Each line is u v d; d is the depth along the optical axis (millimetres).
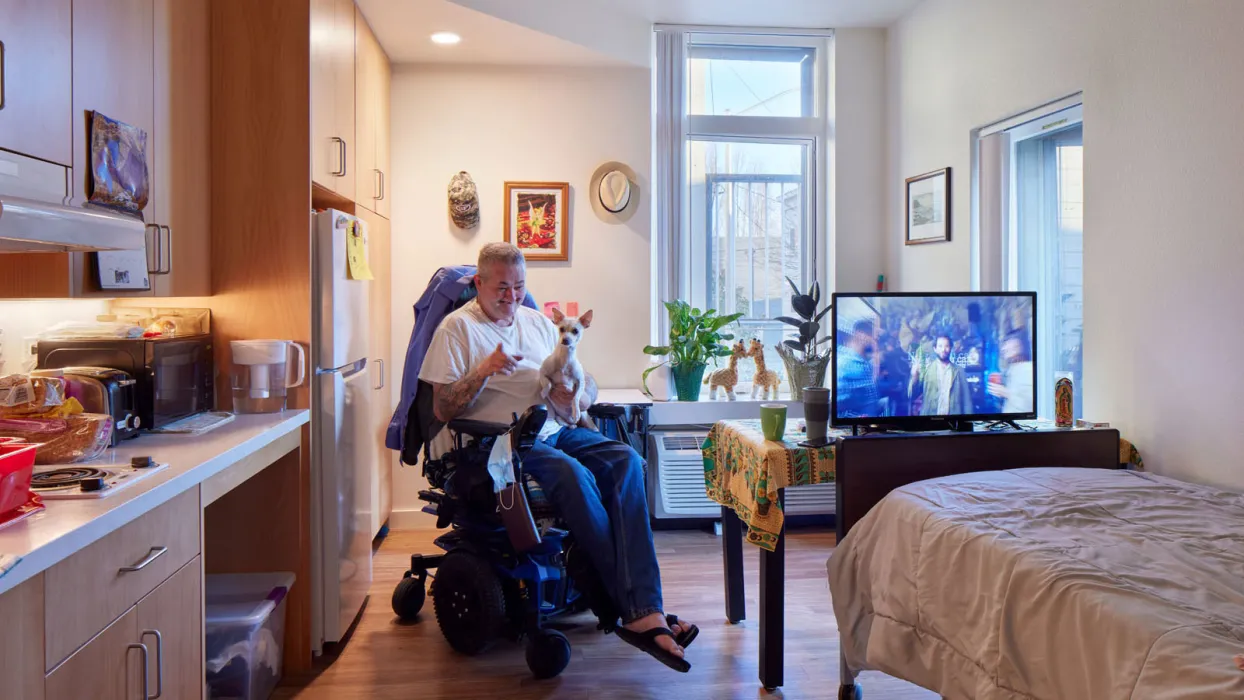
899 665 1875
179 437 1993
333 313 2520
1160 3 2539
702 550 3637
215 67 2430
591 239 4066
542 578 2410
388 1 3133
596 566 2350
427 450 2666
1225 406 2328
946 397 2467
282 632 2396
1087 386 2912
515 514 2291
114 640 1352
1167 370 2541
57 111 1593
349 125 3016
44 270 1737
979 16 3492
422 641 2678
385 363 3791
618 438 3766
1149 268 2609
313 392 2514
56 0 1589
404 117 3953
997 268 3459
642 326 4102
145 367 2043
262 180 2438
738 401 4051
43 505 1335
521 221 4016
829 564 2188
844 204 4328
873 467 2275
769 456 2240
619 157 4070
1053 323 3320
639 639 2250
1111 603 1399
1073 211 3174
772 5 3957
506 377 2580
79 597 1244
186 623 1647
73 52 1653
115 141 1802
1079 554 1615
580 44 3750
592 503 2359
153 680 1498
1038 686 1493
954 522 1847
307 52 2434
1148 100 2596
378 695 2295
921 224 3967
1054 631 1480
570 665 2498
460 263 3994
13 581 1047
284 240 2441
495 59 3918
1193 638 1252
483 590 2449
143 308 2385
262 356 2322
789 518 4062
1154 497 2000
